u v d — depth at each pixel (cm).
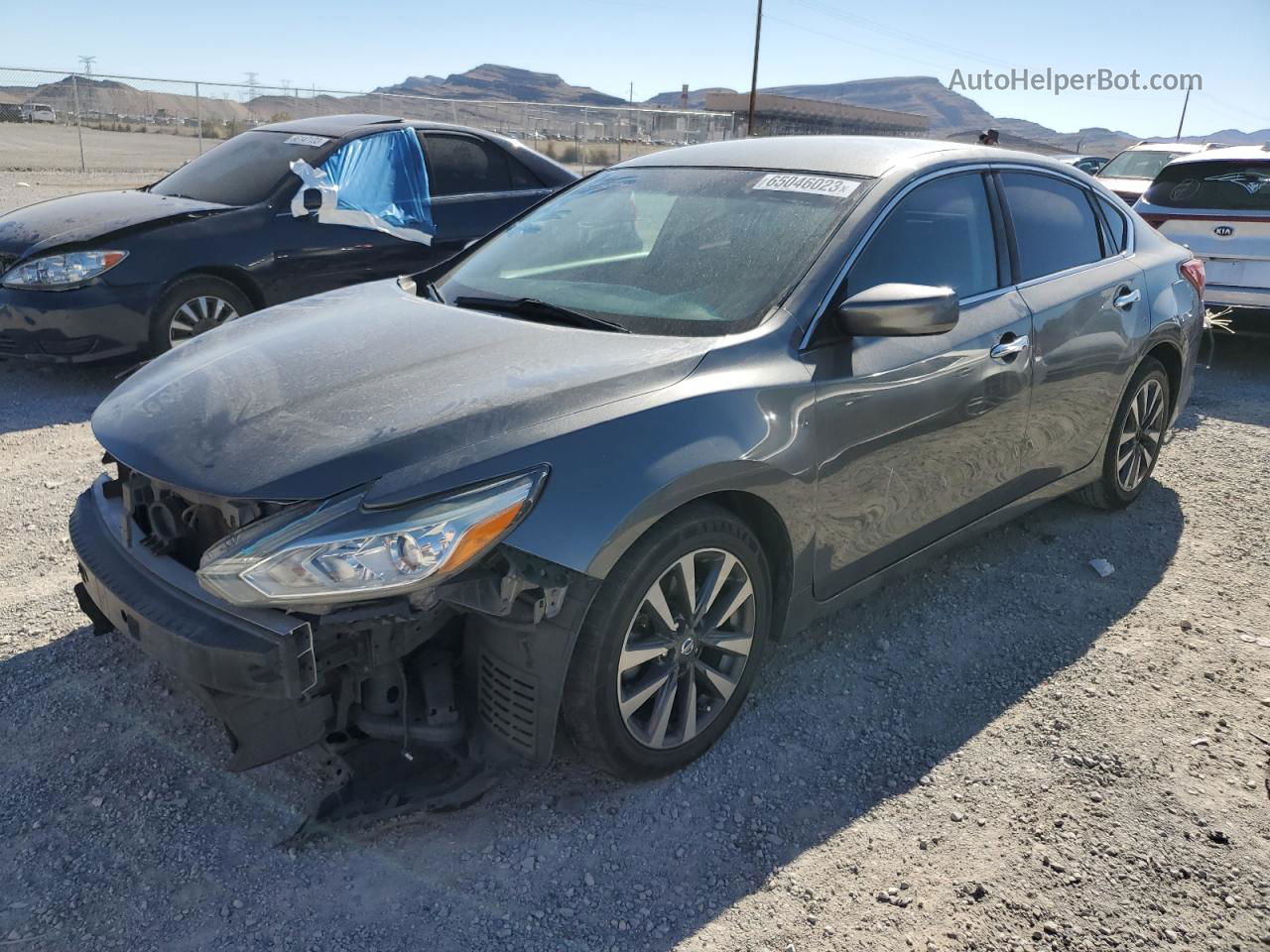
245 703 218
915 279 316
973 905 228
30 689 296
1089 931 221
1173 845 249
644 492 230
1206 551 425
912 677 323
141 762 266
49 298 568
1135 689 319
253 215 625
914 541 329
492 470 219
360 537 207
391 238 677
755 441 254
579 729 243
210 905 220
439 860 236
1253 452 562
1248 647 347
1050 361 363
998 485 361
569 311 298
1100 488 441
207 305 621
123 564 247
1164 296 439
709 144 388
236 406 247
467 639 249
